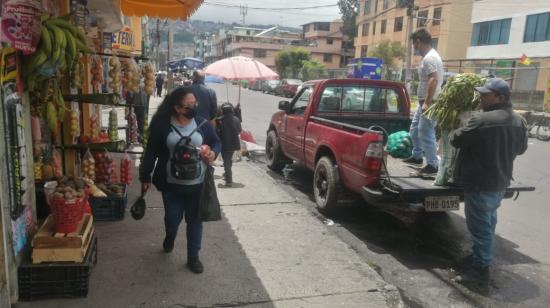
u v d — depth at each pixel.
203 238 4.86
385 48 37.44
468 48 32.84
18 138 3.27
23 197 3.40
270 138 8.70
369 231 5.61
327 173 5.85
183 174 3.73
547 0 25.70
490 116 4.11
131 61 5.64
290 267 4.25
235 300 3.61
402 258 4.82
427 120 5.47
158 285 3.77
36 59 3.48
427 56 5.84
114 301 3.48
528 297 4.05
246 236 4.99
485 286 4.23
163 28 36.97
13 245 3.26
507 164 4.19
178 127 3.82
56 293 3.46
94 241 3.95
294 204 6.28
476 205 4.27
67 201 3.41
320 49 67.25
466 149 4.30
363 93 7.06
